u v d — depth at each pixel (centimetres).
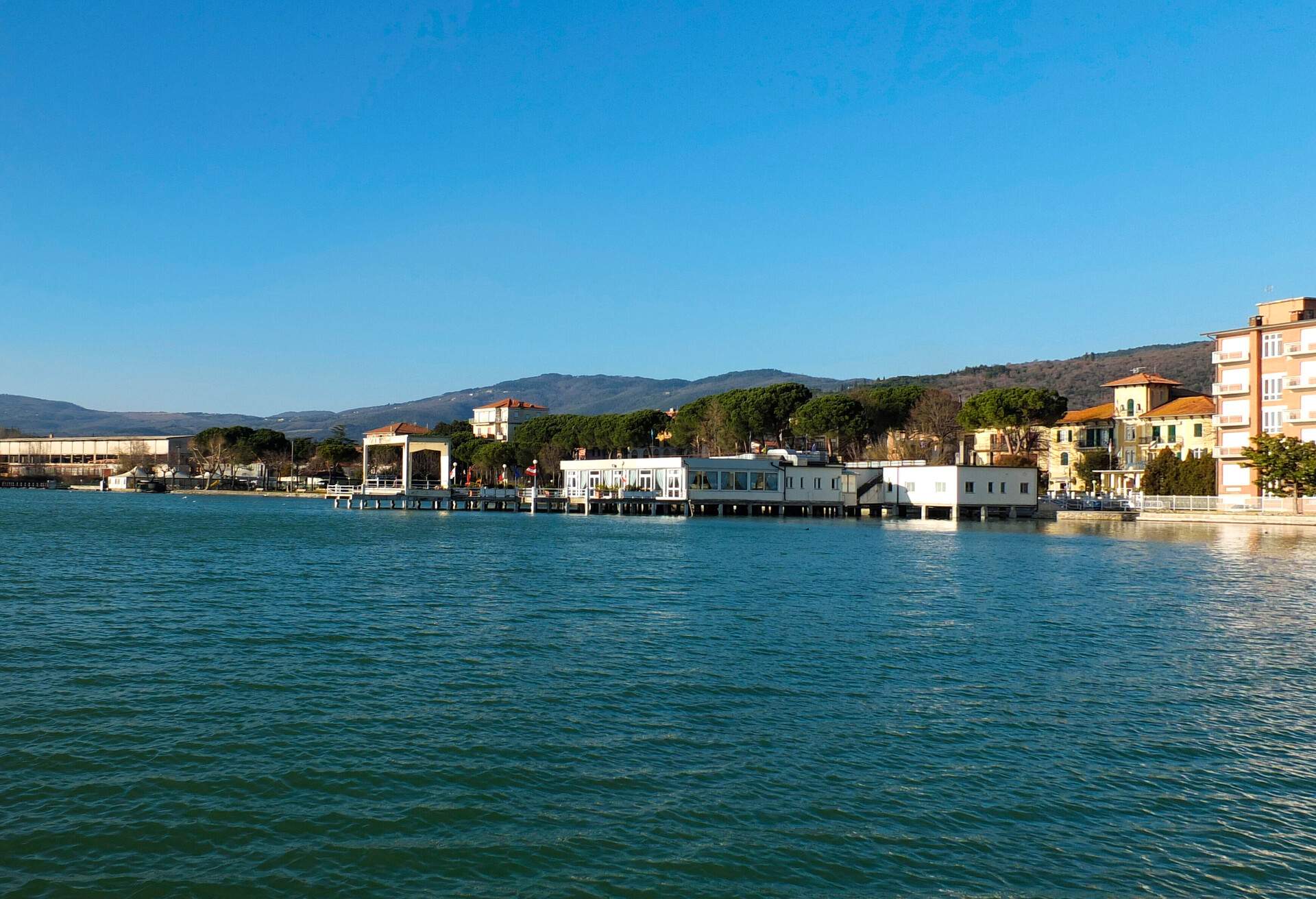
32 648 2938
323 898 1440
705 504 12100
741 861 1555
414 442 13812
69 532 8019
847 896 1455
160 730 2139
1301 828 1712
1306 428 9600
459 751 2023
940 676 2717
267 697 2414
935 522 11038
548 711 2311
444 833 1642
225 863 1534
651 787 1842
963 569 5494
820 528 9662
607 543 7338
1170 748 2108
